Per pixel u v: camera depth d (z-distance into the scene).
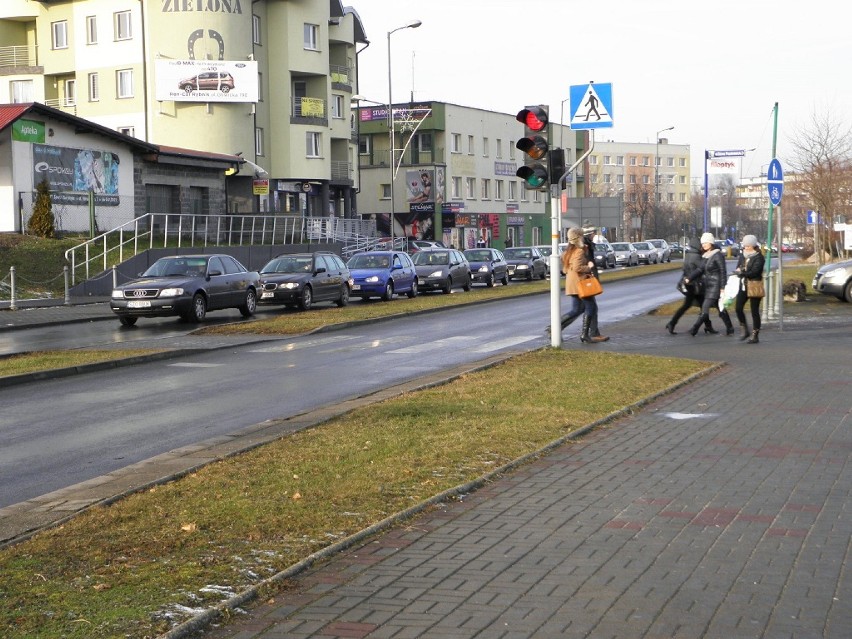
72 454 10.14
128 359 17.62
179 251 42.47
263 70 61.03
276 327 23.52
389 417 11.09
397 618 5.18
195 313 26.19
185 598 5.41
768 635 4.93
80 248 39.03
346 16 68.12
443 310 30.27
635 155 153.12
